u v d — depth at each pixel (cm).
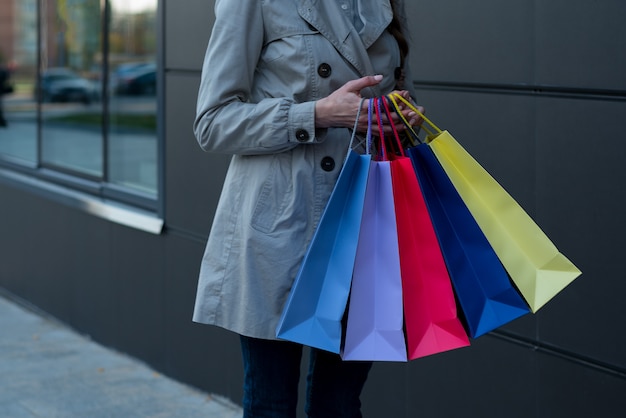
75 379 554
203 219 508
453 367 377
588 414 327
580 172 320
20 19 756
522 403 350
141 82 582
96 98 650
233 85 252
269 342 264
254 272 253
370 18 260
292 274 251
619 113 307
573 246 325
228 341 500
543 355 341
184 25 513
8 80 788
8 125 793
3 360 595
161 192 545
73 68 682
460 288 240
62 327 673
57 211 671
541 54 329
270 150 252
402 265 241
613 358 316
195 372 529
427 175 245
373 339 235
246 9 252
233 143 254
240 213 258
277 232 252
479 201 241
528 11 332
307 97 254
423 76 373
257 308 253
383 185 239
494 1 344
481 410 367
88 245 629
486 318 239
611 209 312
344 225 239
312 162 254
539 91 332
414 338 240
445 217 245
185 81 516
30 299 727
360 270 238
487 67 348
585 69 315
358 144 259
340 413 277
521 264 237
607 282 316
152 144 573
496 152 348
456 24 359
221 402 508
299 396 456
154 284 558
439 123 369
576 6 316
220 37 253
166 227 541
